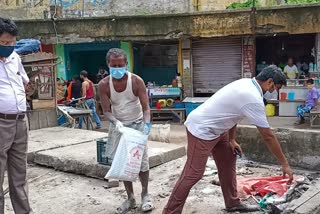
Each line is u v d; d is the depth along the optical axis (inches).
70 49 634.2
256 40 612.7
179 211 158.9
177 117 551.2
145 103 176.6
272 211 167.3
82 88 485.4
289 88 542.9
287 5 495.8
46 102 389.1
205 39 585.3
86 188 218.8
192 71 596.4
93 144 292.7
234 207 174.7
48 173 249.6
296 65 593.9
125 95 175.8
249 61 571.5
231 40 575.8
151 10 614.9
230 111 150.6
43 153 265.6
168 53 633.6
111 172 166.7
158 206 187.2
